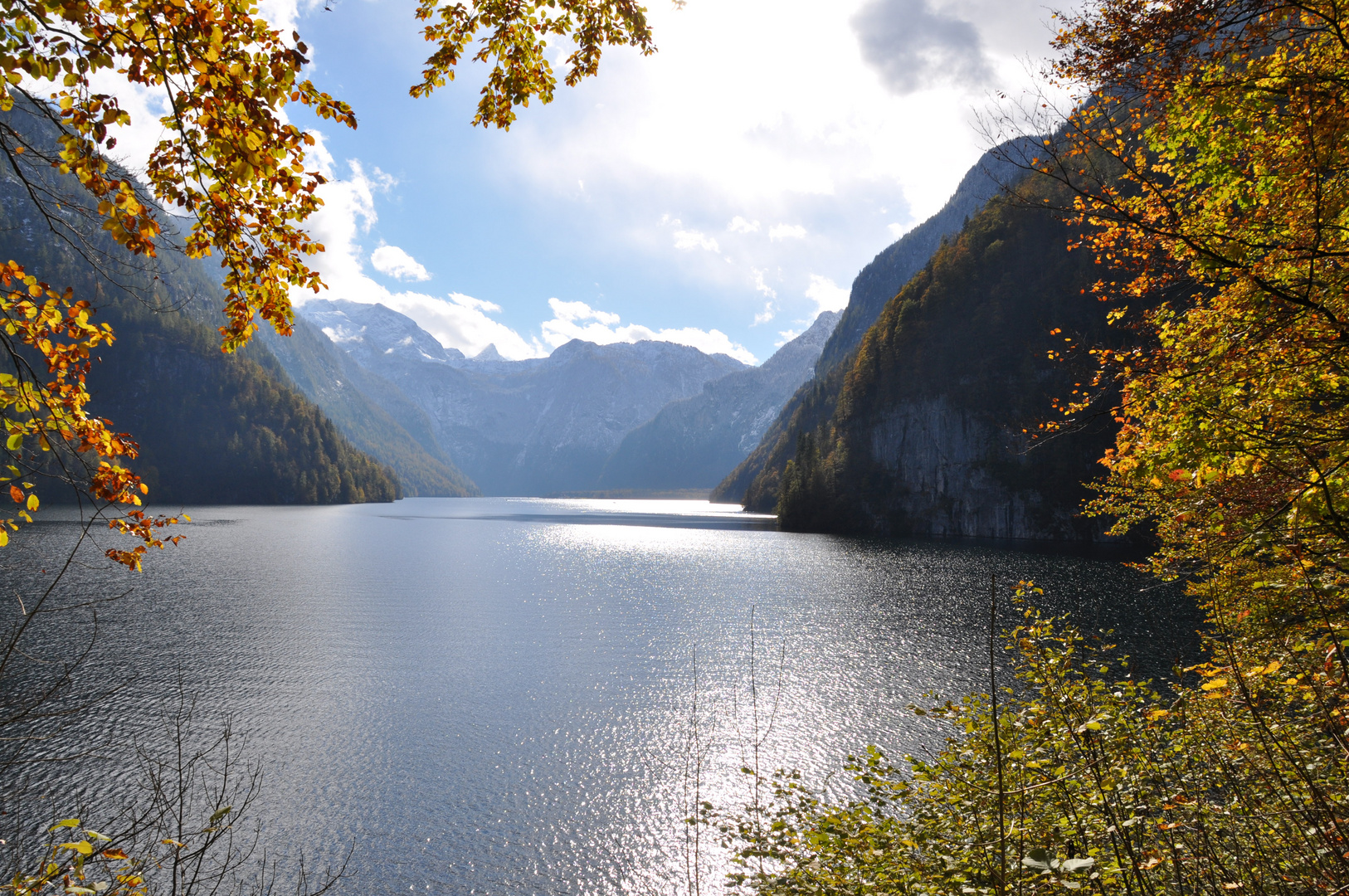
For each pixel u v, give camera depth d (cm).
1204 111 797
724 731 2555
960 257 15725
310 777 2197
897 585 6019
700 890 1638
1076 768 783
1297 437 816
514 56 670
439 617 4619
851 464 15512
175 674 3170
